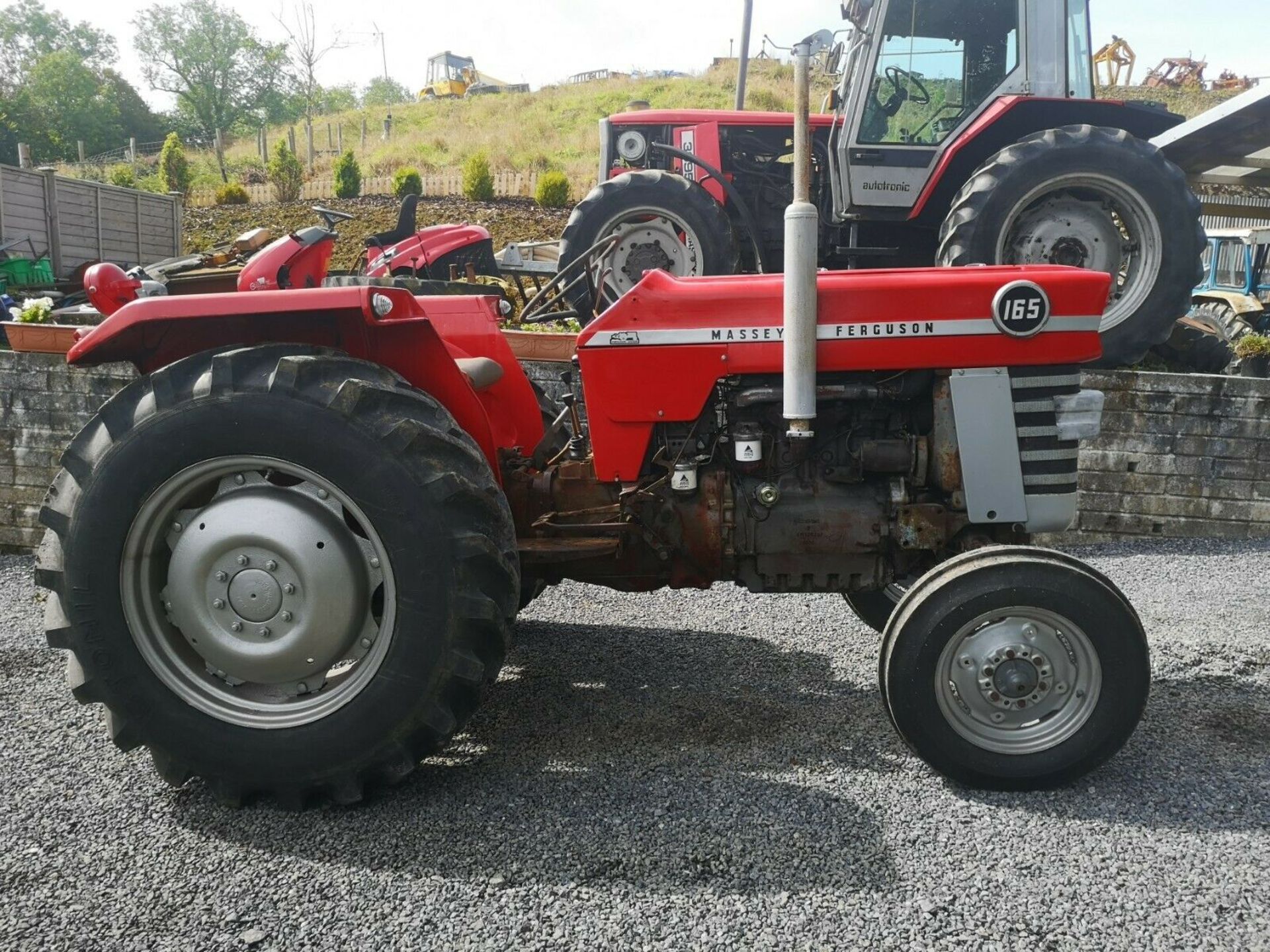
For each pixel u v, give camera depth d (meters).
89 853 2.12
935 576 2.41
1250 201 8.61
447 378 2.58
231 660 2.31
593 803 2.32
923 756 2.39
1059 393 2.66
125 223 13.85
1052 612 2.33
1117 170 4.84
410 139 30.95
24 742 2.75
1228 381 5.34
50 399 5.71
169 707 2.30
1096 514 5.54
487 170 19.69
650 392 2.67
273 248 7.23
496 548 2.29
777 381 2.69
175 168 24.97
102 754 2.66
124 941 1.79
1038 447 2.67
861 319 2.59
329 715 2.27
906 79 5.57
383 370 2.37
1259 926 1.80
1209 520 5.50
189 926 1.84
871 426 2.76
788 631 3.79
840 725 2.81
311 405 2.22
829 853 2.06
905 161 5.62
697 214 5.72
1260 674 3.22
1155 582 4.65
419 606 2.23
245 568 2.29
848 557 2.76
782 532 2.74
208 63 45.47
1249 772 2.48
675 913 1.85
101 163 34.91
